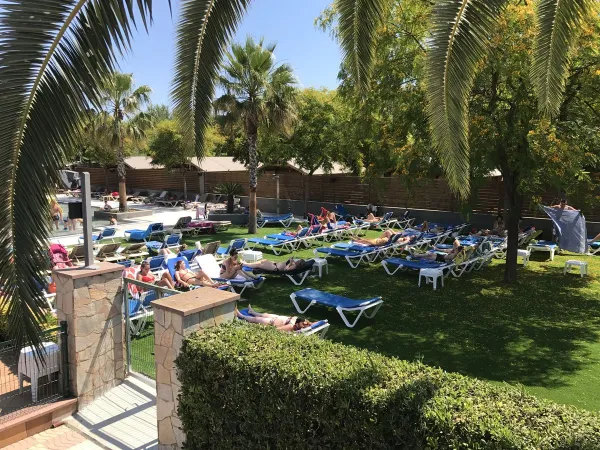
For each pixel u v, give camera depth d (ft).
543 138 26.76
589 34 26.76
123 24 9.64
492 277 37.73
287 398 10.30
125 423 16.07
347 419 9.39
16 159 9.10
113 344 18.33
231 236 59.67
